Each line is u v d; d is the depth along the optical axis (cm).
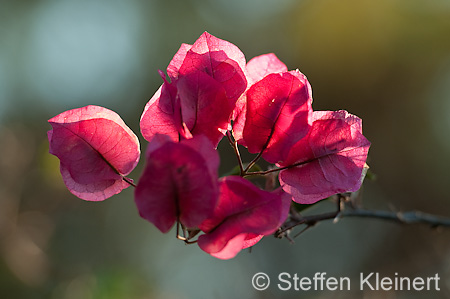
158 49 163
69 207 116
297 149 44
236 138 44
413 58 143
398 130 141
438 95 143
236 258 127
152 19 166
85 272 106
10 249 102
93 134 44
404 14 143
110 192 44
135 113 158
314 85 146
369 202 132
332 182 43
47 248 109
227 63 44
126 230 132
